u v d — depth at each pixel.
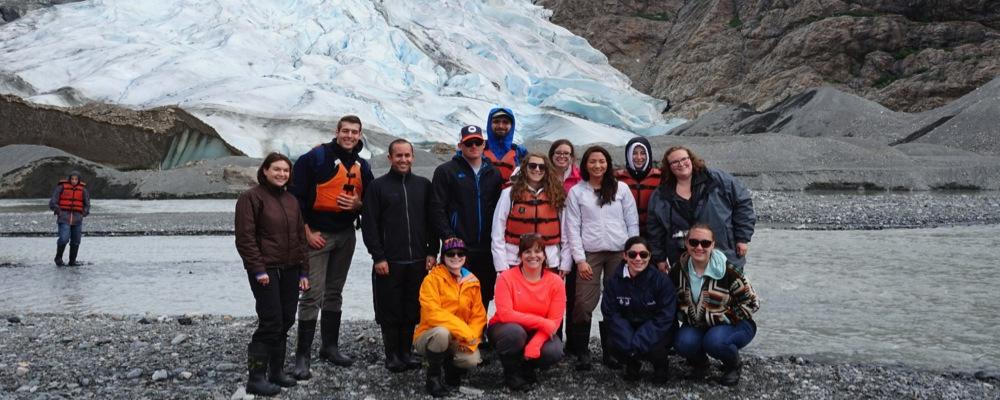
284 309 5.66
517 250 6.14
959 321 8.15
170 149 44.09
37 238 18.23
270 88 59.22
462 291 5.73
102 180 34.88
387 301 6.19
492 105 67.50
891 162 35.44
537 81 77.06
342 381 5.87
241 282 11.55
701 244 5.59
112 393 5.40
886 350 6.94
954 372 6.09
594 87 74.12
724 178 6.21
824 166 35.06
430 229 6.46
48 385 5.59
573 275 6.65
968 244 14.86
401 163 6.23
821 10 76.31
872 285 10.45
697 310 5.74
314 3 77.44
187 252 15.31
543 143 41.91
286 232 5.59
